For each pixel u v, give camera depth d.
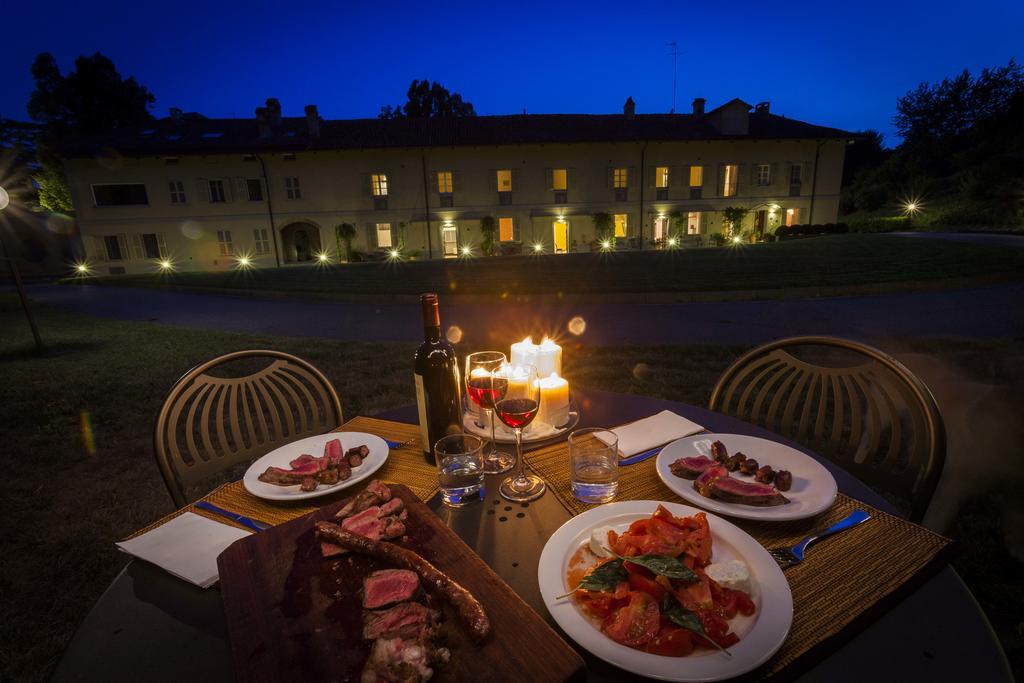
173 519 1.32
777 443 1.55
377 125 27.69
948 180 34.31
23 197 32.53
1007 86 37.59
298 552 1.09
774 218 27.83
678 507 1.26
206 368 2.10
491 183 26.05
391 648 0.79
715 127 27.30
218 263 25.08
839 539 1.17
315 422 2.29
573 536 1.15
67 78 34.78
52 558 2.98
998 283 11.11
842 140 26.83
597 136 25.89
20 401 5.68
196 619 1.00
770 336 7.50
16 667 2.31
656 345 6.93
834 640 0.90
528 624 0.88
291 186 25.00
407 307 11.72
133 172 23.91
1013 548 2.54
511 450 1.71
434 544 1.10
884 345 6.52
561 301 11.54
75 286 20.16
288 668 0.81
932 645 0.88
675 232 26.94
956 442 2.98
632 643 0.86
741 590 0.95
